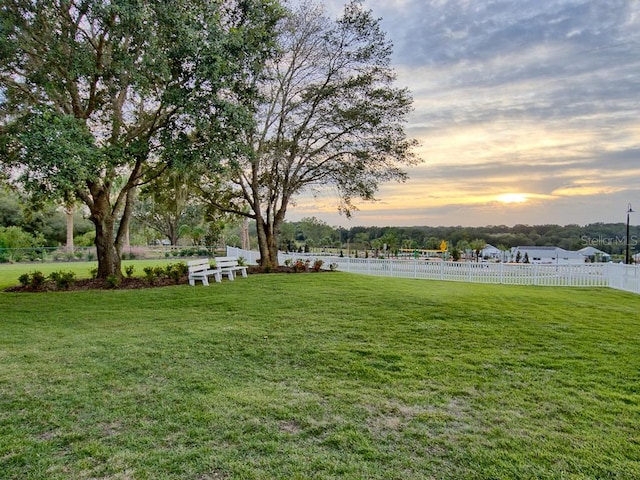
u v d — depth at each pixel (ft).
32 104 35.86
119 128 39.83
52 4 32.45
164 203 57.06
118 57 32.48
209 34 32.96
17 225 133.28
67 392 13.94
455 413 12.25
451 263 51.60
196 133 37.14
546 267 47.65
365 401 13.15
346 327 23.02
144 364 16.98
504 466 9.34
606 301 33.60
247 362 17.29
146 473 9.12
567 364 16.70
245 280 43.47
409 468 9.28
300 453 9.95
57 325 24.72
